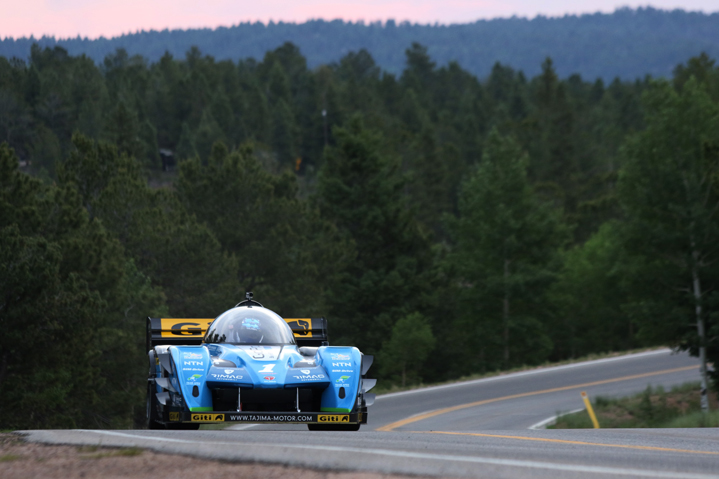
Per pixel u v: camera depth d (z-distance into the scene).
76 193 108.88
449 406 92.00
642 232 119.12
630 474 17.83
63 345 86.00
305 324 39.72
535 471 17.89
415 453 20.58
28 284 81.00
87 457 20.09
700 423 74.25
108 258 111.06
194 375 29.34
